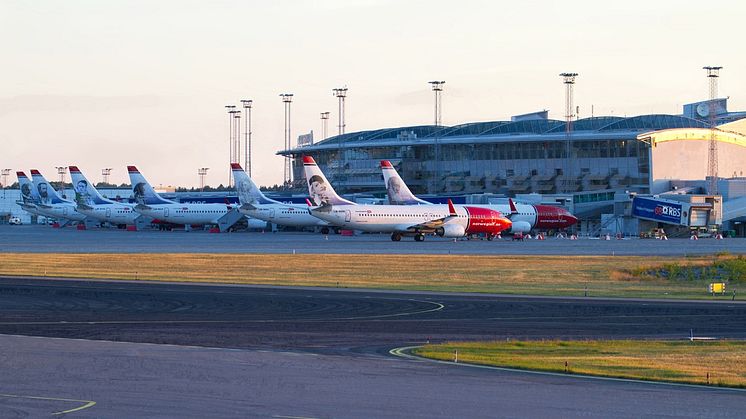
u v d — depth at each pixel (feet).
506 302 208.33
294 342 137.18
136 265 313.94
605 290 247.91
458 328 159.63
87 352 122.93
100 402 87.92
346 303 202.59
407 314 181.98
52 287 235.81
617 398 93.81
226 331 150.92
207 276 277.03
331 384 98.73
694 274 304.09
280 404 87.61
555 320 173.88
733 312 190.90
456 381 102.12
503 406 88.22
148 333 146.82
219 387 96.43
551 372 110.93
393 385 98.73
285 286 245.24
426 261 330.54
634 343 140.46
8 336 141.08
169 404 87.20
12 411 83.71
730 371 113.80
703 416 85.66
